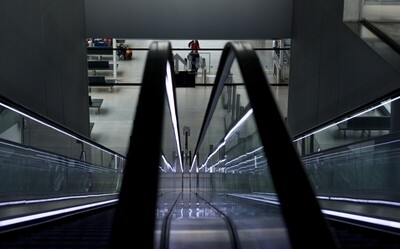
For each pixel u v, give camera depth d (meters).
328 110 8.07
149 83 2.55
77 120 10.05
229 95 13.65
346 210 4.91
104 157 11.96
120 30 11.16
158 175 1.96
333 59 7.84
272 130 2.11
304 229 1.65
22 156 5.06
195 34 11.26
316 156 6.87
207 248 3.00
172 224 3.32
